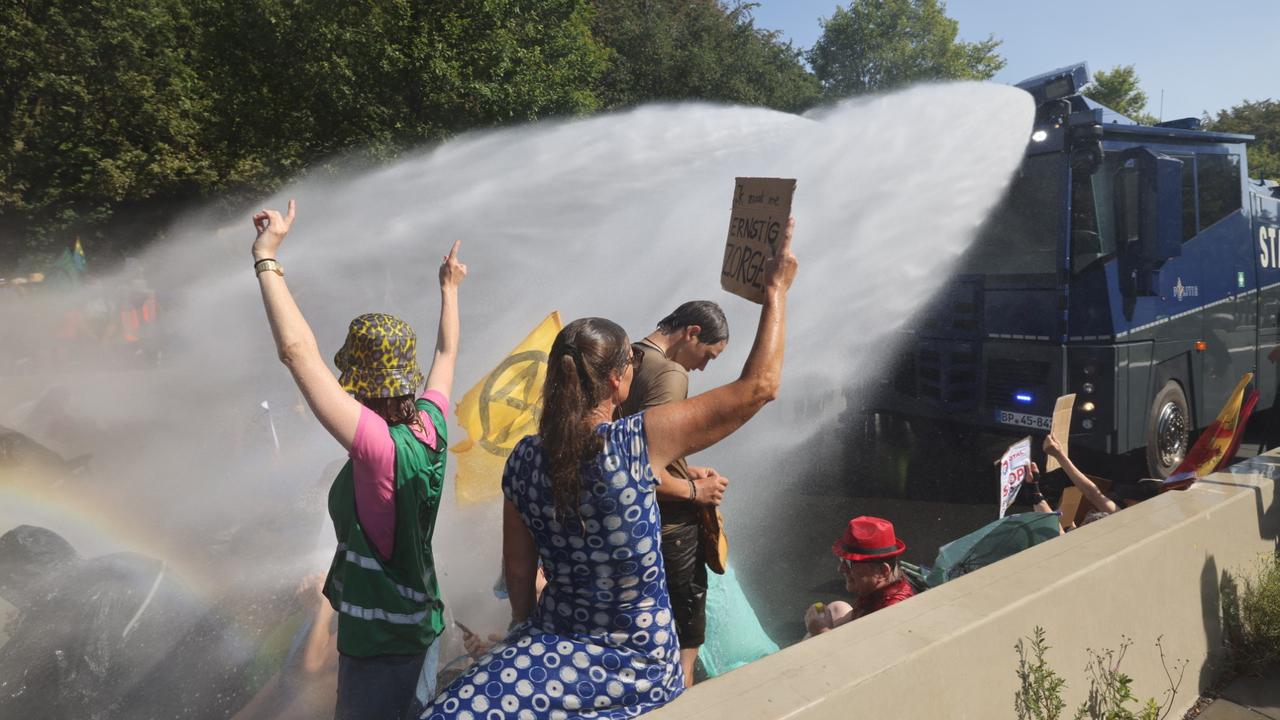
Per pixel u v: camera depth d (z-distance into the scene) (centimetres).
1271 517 433
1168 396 759
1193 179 802
